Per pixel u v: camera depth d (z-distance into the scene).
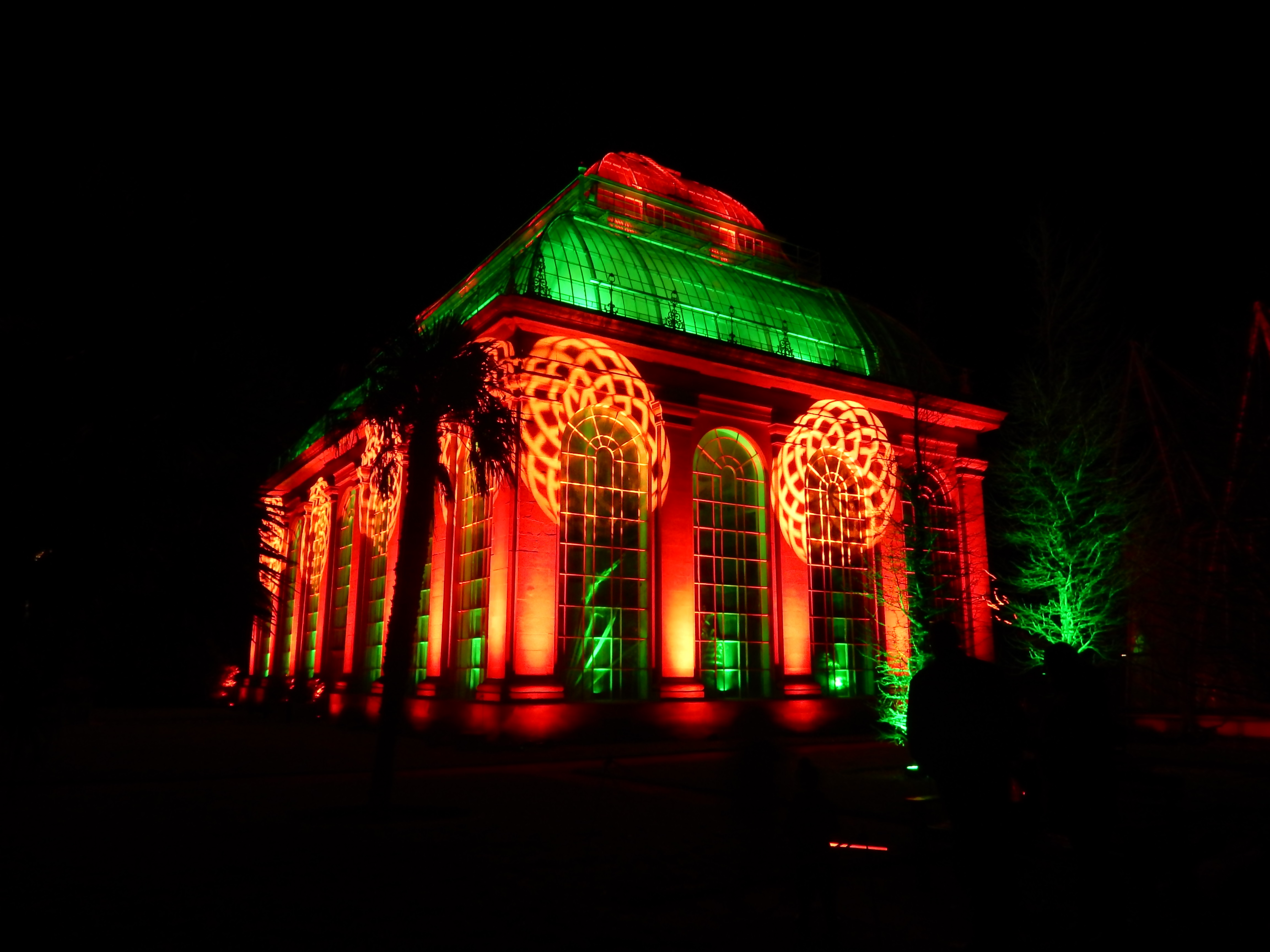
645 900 8.44
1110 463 24.45
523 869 9.75
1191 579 8.52
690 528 29.83
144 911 7.99
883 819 12.81
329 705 38.56
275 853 10.56
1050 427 25.03
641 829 12.34
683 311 32.47
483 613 27.75
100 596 7.11
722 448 32.12
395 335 15.87
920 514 24.44
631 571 28.70
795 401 33.72
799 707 30.27
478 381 15.92
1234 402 8.35
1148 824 7.70
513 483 16.61
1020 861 8.96
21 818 13.17
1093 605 24.72
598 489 28.59
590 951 6.96
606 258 31.95
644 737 26.84
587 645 27.28
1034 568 27.41
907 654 32.69
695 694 28.30
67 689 7.28
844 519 33.91
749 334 33.81
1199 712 11.57
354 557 37.78
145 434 7.57
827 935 7.11
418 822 12.95
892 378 36.56
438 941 7.19
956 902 8.48
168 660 7.49
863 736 30.12
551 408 27.61
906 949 7.06
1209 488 8.41
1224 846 7.73
